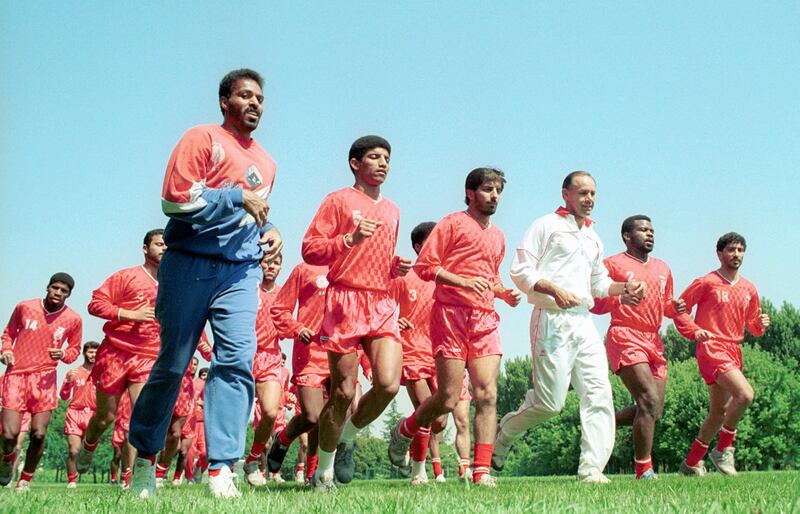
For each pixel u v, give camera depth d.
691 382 50.03
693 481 7.15
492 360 7.21
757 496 4.18
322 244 6.37
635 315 9.49
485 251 7.41
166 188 4.89
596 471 7.79
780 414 47.00
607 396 7.87
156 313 5.13
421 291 10.07
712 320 10.90
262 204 4.89
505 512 3.21
